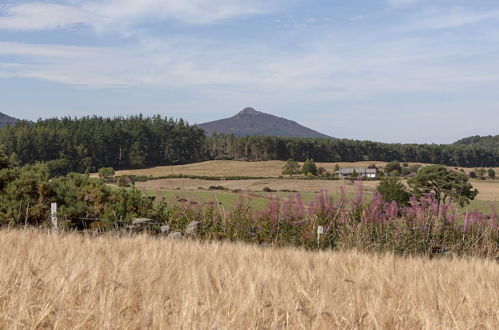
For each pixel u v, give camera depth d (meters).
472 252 11.82
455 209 12.91
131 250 7.36
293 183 113.00
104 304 3.78
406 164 191.62
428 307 4.56
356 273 6.32
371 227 12.60
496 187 109.44
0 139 161.12
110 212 15.45
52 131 165.50
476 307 4.70
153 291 4.46
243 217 14.31
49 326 3.58
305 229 13.43
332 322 3.92
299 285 5.07
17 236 8.39
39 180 15.53
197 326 3.50
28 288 3.98
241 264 6.32
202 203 15.45
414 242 12.08
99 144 176.38
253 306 4.02
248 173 169.12
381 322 3.92
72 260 5.71
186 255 7.27
